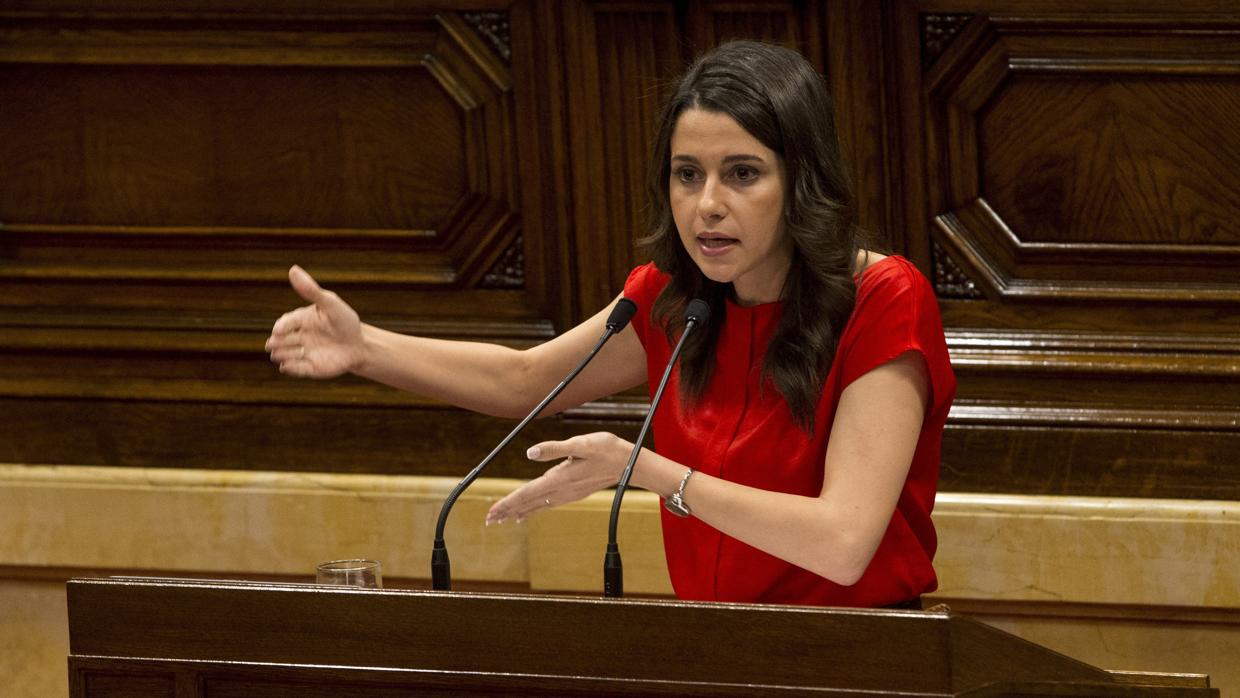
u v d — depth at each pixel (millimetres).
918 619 6914
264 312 16297
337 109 15859
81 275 16484
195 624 7750
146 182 16297
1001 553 14359
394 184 15891
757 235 8766
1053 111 14391
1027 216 14609
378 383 15992
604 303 15445
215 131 16094
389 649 7516
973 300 14812
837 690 7020
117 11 15875
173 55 15875
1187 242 14258
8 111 16422
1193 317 14359
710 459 9367
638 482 8375
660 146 9180
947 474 14758
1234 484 14195
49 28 16094
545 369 10375
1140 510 14102
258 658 7672
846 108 14578
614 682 7258
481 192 15617
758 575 9312
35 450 16781
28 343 16562
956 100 14508
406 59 15547
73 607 7918
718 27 14750
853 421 8781
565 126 15258
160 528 16266
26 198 16547
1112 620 14430
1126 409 14445
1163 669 14344
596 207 15312
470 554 15531
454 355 10312
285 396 16156
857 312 8945
